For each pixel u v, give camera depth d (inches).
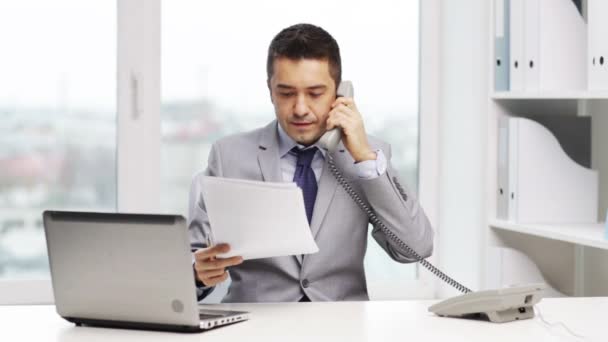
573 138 117.2
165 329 67.9
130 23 124.4
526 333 66.0
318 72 83.4
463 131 127.6
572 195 111.7
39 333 68.0
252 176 90.4
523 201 110.4
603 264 115.0
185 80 128.3
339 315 73.4
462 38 127.5
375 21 134.2
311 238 71.1
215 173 92.1
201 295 86.7
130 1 124.2
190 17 128.0
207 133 129.4
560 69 106.0
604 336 64.8
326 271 88.7
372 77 134.6
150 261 66.2
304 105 83.7
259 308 76.9
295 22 131.5
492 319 69.7
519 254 114.3
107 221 67.4
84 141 125.7
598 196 116.3
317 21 132.3
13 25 123.3
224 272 77.7
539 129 110.5
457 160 129.6
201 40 128.5
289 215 70.0
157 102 125.9
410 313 74.2
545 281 116.7
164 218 65.2
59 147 125.3
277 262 88.0
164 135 128.0
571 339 63.9
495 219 114.3
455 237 130.3
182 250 65.0
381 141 94.5
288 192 69.3
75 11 124.6
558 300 80.2
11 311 77.2
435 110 135.0
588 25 98.0
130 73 124.6
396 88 135.5
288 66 83.4
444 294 133.3
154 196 126.2
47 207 125.3
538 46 105.3
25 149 124.3
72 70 125.0
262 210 70.4
